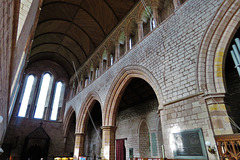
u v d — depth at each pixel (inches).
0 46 62.4
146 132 594.6
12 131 737.0
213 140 207.6
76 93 788.6
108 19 596.7
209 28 251.6
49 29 726.5
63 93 939.3
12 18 77.5
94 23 649.6
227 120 208.2
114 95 481.4
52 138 816.3
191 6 300.0
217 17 246.2
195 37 272.4
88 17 642.8
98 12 602.9
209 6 265.9
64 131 842.2
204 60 247.4
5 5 54.5
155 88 330.0
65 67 988.6
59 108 909.8
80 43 773.3
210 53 243.3
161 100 303.3
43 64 933.8
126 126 678.5
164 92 301.3
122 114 723.4
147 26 494.6
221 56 236.7
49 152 781.3
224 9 241.9
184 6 316.5
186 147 234.2
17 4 79.1
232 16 236.7
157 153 503.5
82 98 684.7
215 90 225.9
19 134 749.3
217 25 245.4
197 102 240.4
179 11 324.5
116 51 541.0
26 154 717.3
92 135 910.4
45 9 616.7
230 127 203.3
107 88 516.7
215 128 210.2
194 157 220.4
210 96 222.8
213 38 245.8
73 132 901.2
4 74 88.5
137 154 581.3
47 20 668.7
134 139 614.2
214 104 220.5
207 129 218.2
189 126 240.8
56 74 962.7
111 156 431.8
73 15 657.6
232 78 351.6
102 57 645.3
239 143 164.4
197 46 263.7
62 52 887.1
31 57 839.7
